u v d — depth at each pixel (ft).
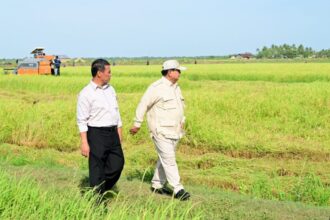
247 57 599.16
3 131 42.24
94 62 21.58
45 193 19.21
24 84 94.12
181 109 24.18
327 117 46.98
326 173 31.48
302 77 127.03
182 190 23.13
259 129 43.47
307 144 38.06
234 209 21.44
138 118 23.99
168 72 23.79
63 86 90.79
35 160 35.68
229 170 31.94
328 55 629.92
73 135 42.34
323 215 20.76
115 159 22.18
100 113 21.62
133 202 22.33
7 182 19.83
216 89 85.76
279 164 33.55
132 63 332.60
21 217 17.43
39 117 44.65
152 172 31.40
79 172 28.27
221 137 39.19
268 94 58.80
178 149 39.19
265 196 27.25
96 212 18.49
